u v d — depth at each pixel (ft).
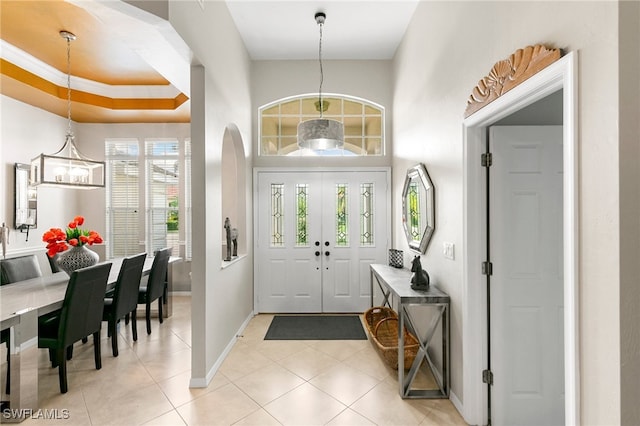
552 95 5.74
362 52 13.35
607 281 3.36
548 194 6.36
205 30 8.24
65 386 7.54
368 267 13.98
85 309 8.07
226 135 15.79
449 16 7.43
